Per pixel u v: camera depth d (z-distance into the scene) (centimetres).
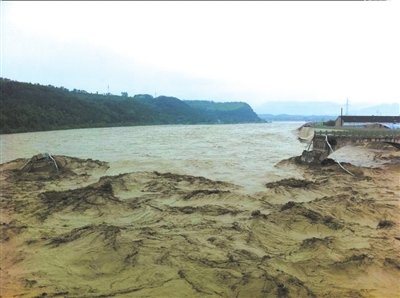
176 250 1841
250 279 1531
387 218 2319
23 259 1791
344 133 4406
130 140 7975
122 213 2459
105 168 4112
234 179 3497
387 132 4466
